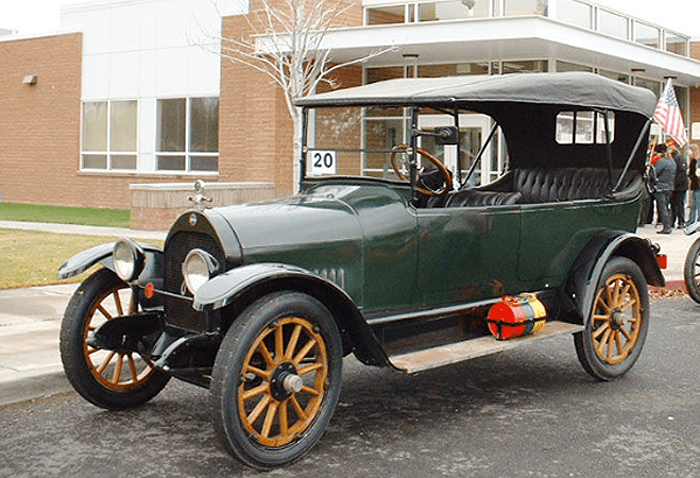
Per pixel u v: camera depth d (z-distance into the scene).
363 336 4.59
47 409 5.39
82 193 22.81
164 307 4.91
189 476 4.23
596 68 18.25
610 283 6.12
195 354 4.48
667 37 21.22
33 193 24.08
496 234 5.49
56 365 5.94
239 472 4.28
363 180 5.41
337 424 5.09
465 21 14.80
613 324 6.10
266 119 17.86
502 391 5.86
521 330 5.31
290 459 4.33
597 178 6.62
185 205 16.20
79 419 5.18
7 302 8.34
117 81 21.83
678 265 11.91
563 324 5.85
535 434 4.90
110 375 5.91
